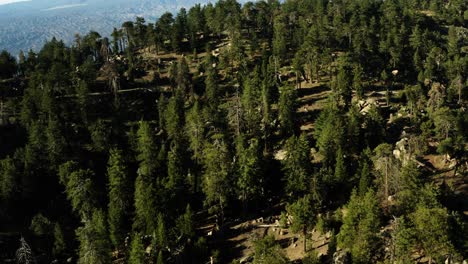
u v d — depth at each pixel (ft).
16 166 299.58
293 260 209.15
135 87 433.07
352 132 279.69
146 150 296.92
